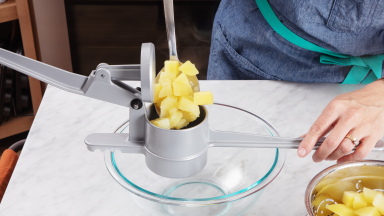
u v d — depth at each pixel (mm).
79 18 2457
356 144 604
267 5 919
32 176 671
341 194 556
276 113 834
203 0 2555
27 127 1712
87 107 860
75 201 625
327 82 954
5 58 467
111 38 2381
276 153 561
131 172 585
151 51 446
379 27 847
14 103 1681
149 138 509
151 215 566
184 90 492
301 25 873
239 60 1042
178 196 590
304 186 652
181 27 2449
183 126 521
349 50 887
